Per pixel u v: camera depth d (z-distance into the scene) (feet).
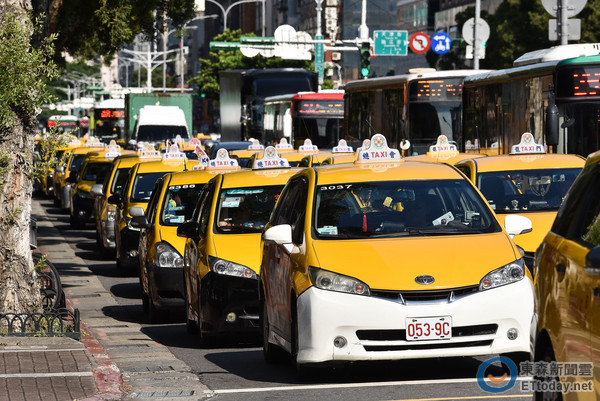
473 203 73.77
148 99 372.17
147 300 120.47
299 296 66.85
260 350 88.74
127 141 377.71
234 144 216.74
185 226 96.99
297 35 386.32
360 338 65.16
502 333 65.26
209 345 92.58
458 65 596.70
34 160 91.40
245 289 87.71
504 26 467.93
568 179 102.06
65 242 216.95
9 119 86.69
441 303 64.59
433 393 63.41
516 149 109.50
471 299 64.75
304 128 301.22
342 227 71.31
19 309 89.92
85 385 66.90
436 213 72.64
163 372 77.20
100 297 137.28
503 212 99.35
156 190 121.08
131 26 187.01
